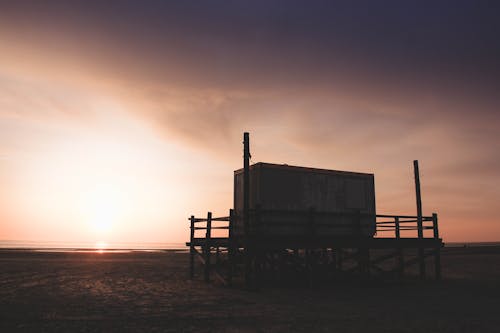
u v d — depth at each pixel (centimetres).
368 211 1738
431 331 854
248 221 1435
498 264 3138
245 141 1476
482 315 1030
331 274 1703
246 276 1438
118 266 2780
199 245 1875
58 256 4147
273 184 1558
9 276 1975
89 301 1227
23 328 867
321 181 1656
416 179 1850
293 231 1537
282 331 846
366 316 1002
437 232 1809
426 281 1767
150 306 1139
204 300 1242
